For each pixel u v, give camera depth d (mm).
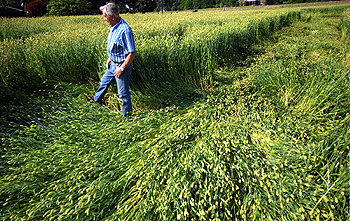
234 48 6742
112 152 2811
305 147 2654
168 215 2131
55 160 2643
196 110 3750
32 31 8586
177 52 4789
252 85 4418
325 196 2090
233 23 7988
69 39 4816
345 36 9055
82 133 3070
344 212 2041
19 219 2027
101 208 2234
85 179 2459
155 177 2482
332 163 2318
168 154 2674
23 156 2682
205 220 2045
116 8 3020
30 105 3602
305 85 4070
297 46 6727
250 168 2588
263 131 3236
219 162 2510
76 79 4809
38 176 2449
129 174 2506
